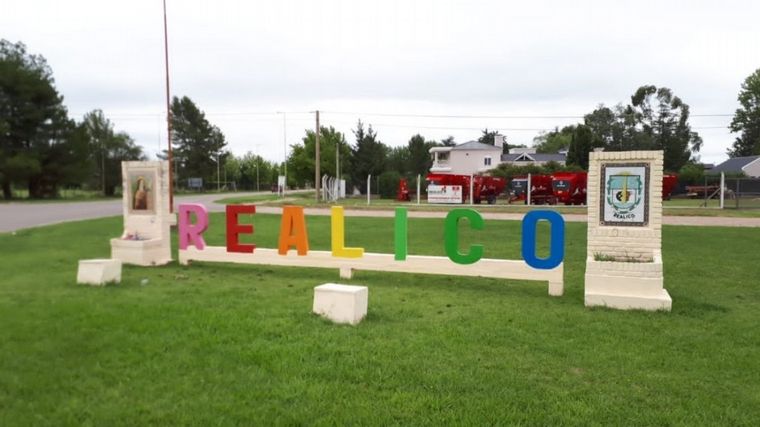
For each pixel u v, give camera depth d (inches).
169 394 178.5
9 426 156.3
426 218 1065.5
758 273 428.8
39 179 2214.6
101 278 370.3
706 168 3203.7
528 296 350.3
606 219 351.6
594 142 2662.4
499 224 904.3
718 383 192.7
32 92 2087.8
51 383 186.7
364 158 2664.9
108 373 196.2
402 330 257.0
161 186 501.4
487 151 2933.1
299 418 161.6
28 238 697.0
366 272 448.1
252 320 268.7
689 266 460.8
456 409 169.0
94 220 992.9
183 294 342.3
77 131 2298.2
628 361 215.3
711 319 285.1
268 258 450.6
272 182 4461.1
